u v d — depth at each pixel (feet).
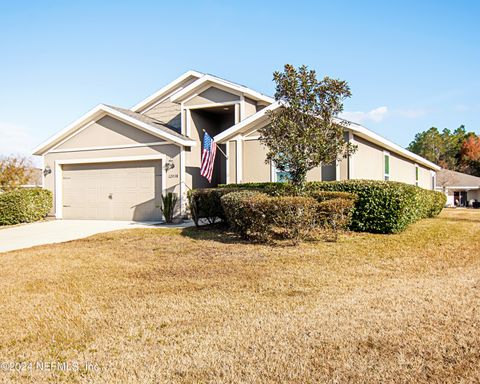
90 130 53.57
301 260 24.20
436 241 30.37
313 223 29.71
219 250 27.96
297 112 32.86
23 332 13.42
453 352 11.24
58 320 14.47
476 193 127.85
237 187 42.75
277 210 28.84
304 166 32.73
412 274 20.74
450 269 21.83
